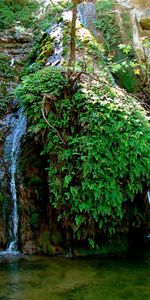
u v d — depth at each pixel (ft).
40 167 17.10
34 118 16.15
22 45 25.67
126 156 15.06
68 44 20.81
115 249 16.42
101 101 15.74
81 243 15.92
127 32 24.17
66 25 22.90
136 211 17.21
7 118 20.56
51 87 16.34
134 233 17.65
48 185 16.52
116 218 15.83
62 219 15.72
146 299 11.66
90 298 11.66
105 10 24.63
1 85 22.49
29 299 11.53
